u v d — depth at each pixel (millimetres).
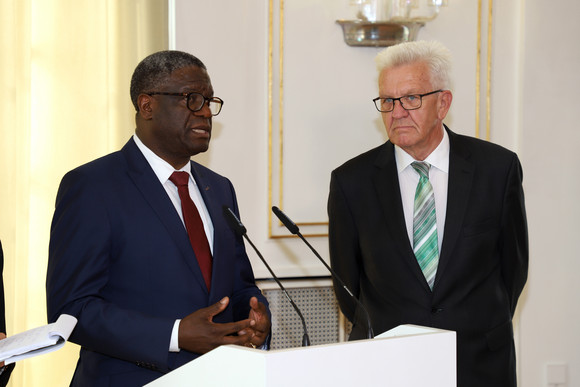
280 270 3549
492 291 2586
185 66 2150
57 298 2006
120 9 3369
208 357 1358
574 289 3754
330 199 2773
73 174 2119
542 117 3711
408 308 2537
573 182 3738
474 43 3686
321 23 3549
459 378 2500
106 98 3361
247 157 3506
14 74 3221
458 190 2578
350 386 1353
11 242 3217
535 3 3678
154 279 2068
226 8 3438
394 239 2576
